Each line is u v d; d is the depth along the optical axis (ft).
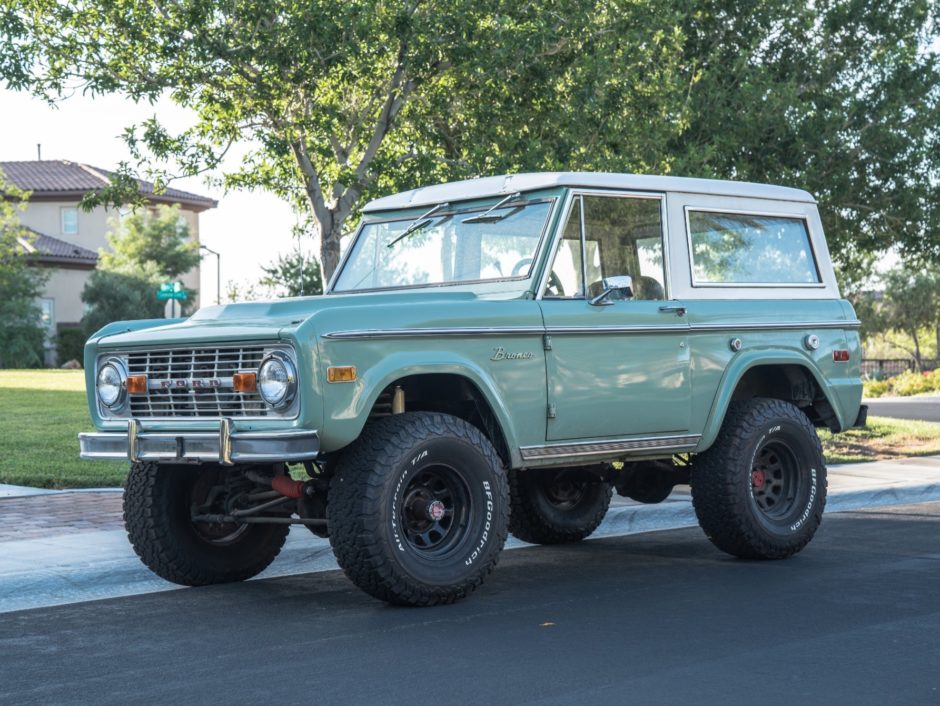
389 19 42.86
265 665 17.25
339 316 19.93
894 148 66.13
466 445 21.09
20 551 25.08
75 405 63.36
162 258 184.34
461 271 24.07
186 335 20.95
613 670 16.55
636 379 23.56
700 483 25.38
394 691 15.71
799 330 26.58
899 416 72.23
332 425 19.62
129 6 41.75
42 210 190.60
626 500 33.55
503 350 21.72
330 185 49.42
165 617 20.83
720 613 20.35
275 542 24.57
